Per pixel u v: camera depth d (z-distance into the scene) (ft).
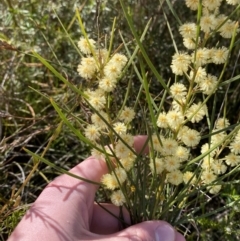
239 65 0.73
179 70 0.37
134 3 0.76
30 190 0.69
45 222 0.45
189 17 0.79
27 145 0.69
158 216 0.48
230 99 0.73
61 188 0.48
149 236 0.44
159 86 0.76
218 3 0.35
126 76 0.67
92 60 0.37
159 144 0.40
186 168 0.42
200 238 0.64
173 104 0.40
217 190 0.45
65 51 0.78
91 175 0.49
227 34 0.37
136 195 0.46
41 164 0.73
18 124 0.74
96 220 0.52
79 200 0.47
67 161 0.74
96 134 0.38
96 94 0.38
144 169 0.45
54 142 0.73
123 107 0.39
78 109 0.73
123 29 0.75
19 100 0.70
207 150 0.40
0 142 0.68
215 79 0.37
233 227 0.57
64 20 0.79
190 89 0.37
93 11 0.75
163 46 0.77
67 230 0.45
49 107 0.76
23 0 0.77
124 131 0.39
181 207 0.49
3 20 0.77
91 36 0.74
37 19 0.76
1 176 0.69
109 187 0.42
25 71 0.78
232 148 0.41
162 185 0.43
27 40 0.78
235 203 0.47
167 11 0.77
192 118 0.38
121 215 0.49
